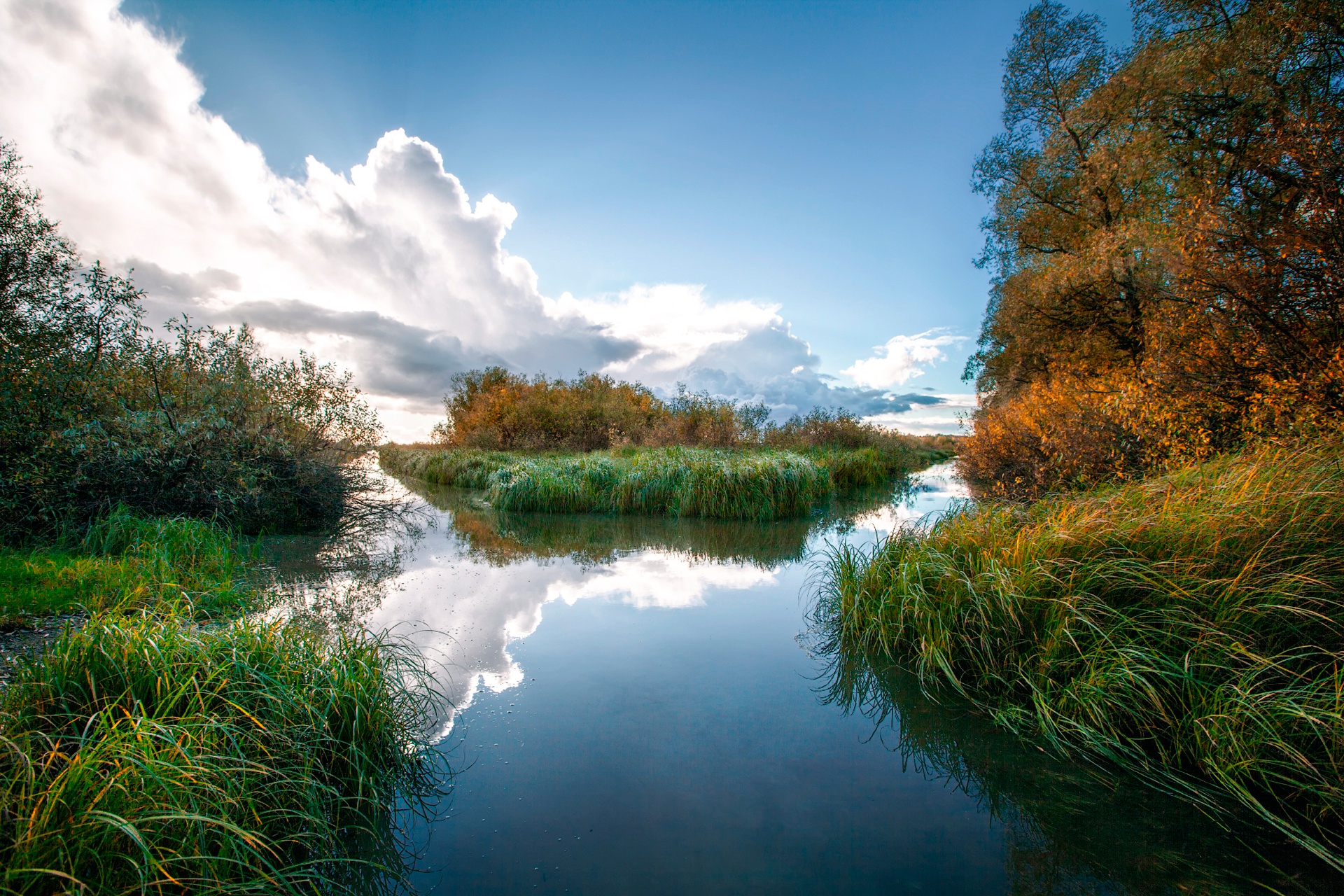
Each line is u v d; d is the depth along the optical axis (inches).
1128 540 152.3
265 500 344.5
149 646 113.5
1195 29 454.6
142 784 82.1
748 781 120.8
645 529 410.3
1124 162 470.9
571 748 132.6
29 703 100.0
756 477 461.4
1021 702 144.6
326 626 198.7
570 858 98.6
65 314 289.1
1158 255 314.7
